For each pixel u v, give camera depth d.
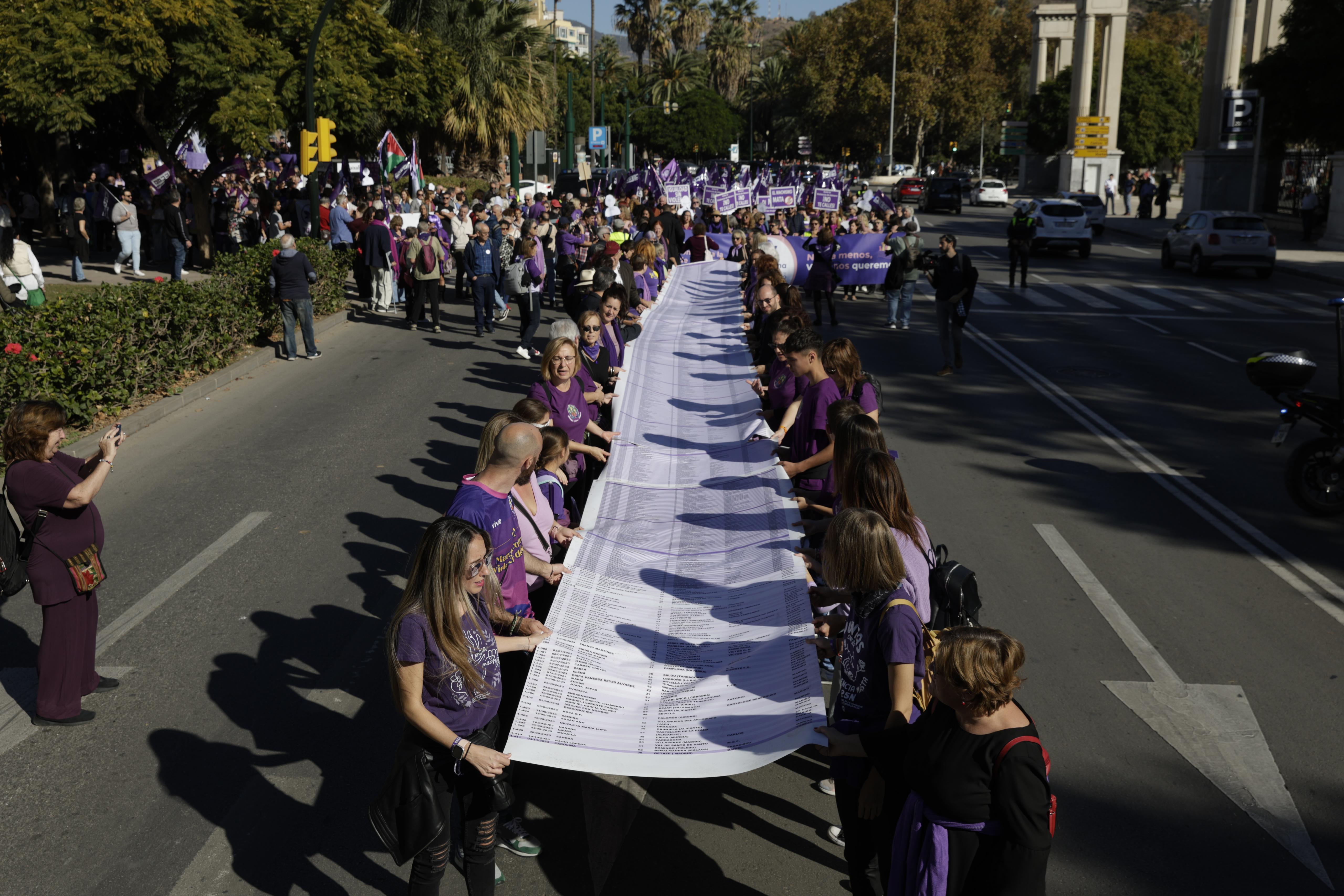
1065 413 13.18
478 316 18.19
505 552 4.68
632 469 6.91
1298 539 8.79
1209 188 46.03
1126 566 8.13
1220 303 23.36
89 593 5.73
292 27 21.91
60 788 5.11
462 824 4.07
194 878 4.49
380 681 6.22
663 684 4.27
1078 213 33.00
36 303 15.70
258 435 11.52
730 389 8.83
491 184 43.91
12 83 18.30
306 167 19.53
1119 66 62.09
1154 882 4.52
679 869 4.57
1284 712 5.95
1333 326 20.09
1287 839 4.82
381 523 8.81
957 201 56.75
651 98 105.19
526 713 4.05
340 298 19.69
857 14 85.25
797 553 5.23
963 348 17.66
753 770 4.69
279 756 5.42
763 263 10.83
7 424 5.50
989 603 7.39
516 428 4.68
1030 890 3.09
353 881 4.50
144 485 9.74
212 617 7.01
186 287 13.52
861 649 3.91
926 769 3.21
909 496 9.82
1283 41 39.97
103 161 36.00
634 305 12.80
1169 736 5.69
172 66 20.33
